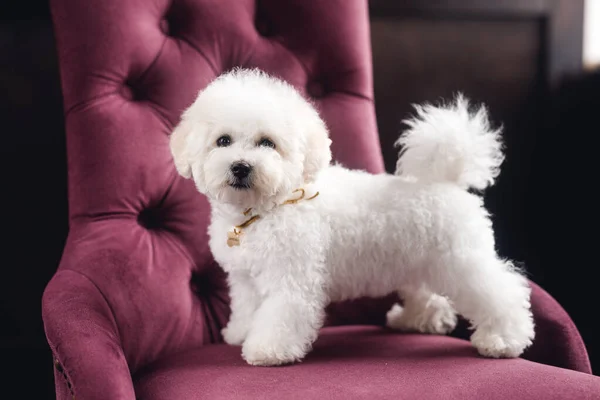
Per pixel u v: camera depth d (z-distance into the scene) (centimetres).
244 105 121
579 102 212
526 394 102
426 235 127
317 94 167
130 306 128
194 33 152
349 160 160
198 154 125
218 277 150
